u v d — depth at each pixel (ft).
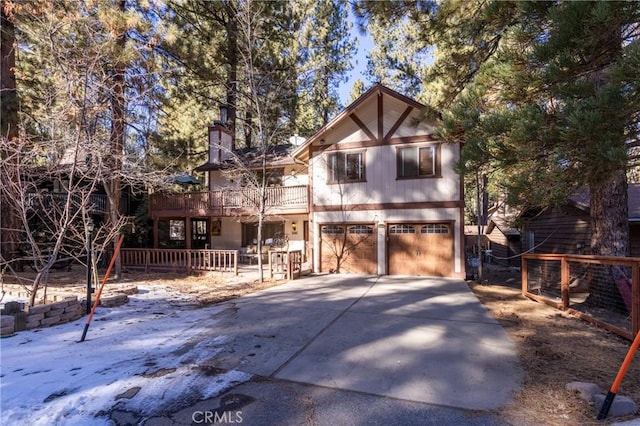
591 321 20.70
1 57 37.81
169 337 17.92
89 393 11.69
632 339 16.80
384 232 43.45
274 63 53.01
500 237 63.82
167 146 49.78
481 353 15.67
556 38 13.82
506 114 15.69
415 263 42.34
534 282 32.60
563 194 14.21
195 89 58.49
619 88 11.67
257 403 11.23
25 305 21.11
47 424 9.97
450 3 26.96
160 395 11.67
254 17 42.73
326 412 10.70
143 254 46.83
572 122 12.13
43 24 27.32
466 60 28.60
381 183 43.68
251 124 63.67
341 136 45.62
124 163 35.78
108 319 21.59
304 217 56.24
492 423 10.08
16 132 35.42
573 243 37.50
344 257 45.29
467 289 32.55
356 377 13.19
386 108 43.80
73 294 25.21
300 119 68.49
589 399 11.18
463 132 19.20
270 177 56.34
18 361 14.46
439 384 12.57
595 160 12.51
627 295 22.24
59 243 22.29
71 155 30.48
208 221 61.72
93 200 52.03
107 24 31.07
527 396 11.62
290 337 17.97
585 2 12.48
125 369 13.75
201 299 28.45
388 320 21.35
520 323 20.76
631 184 41.06
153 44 36.04
